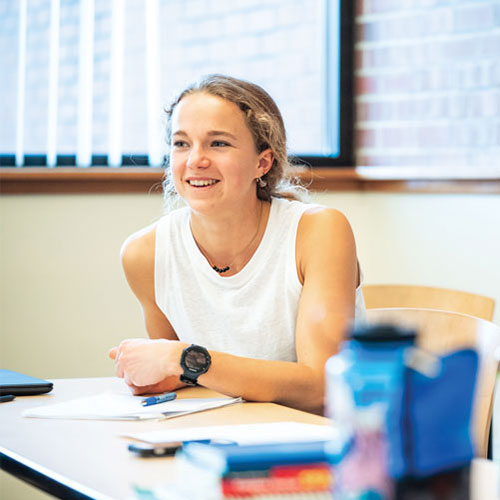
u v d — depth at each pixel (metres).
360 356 0.78
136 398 1.65
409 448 0.81
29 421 1.49
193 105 1.83
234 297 1.95
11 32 3.40
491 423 1.81
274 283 1.93
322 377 1.72
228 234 1.92
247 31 3.62
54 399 1.68
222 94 1.84
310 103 3.68
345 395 0.79
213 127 1.81
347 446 0.80
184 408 1.54
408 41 3.55
